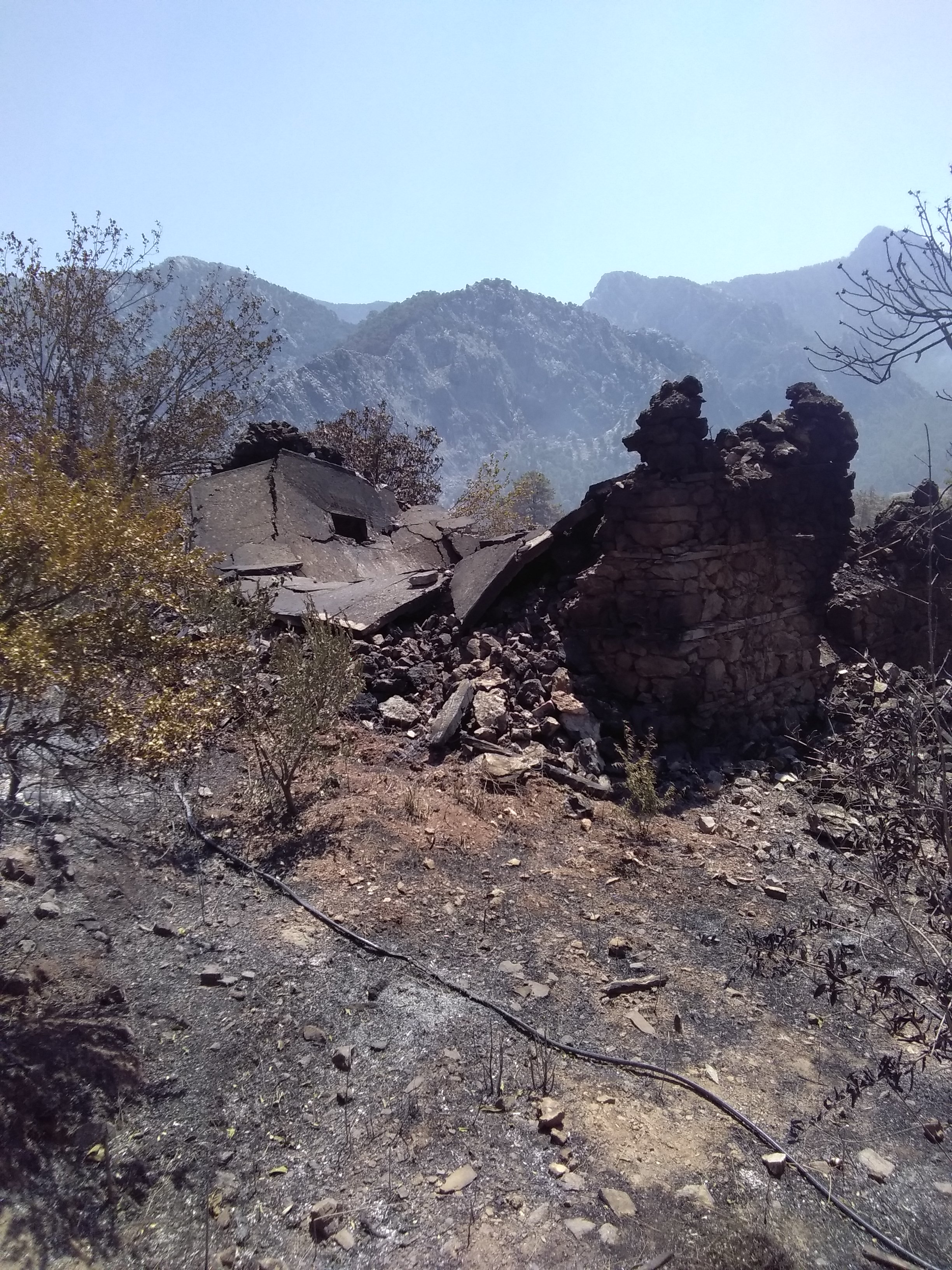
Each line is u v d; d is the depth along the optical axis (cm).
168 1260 261
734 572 751
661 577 712
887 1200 301
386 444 1973
